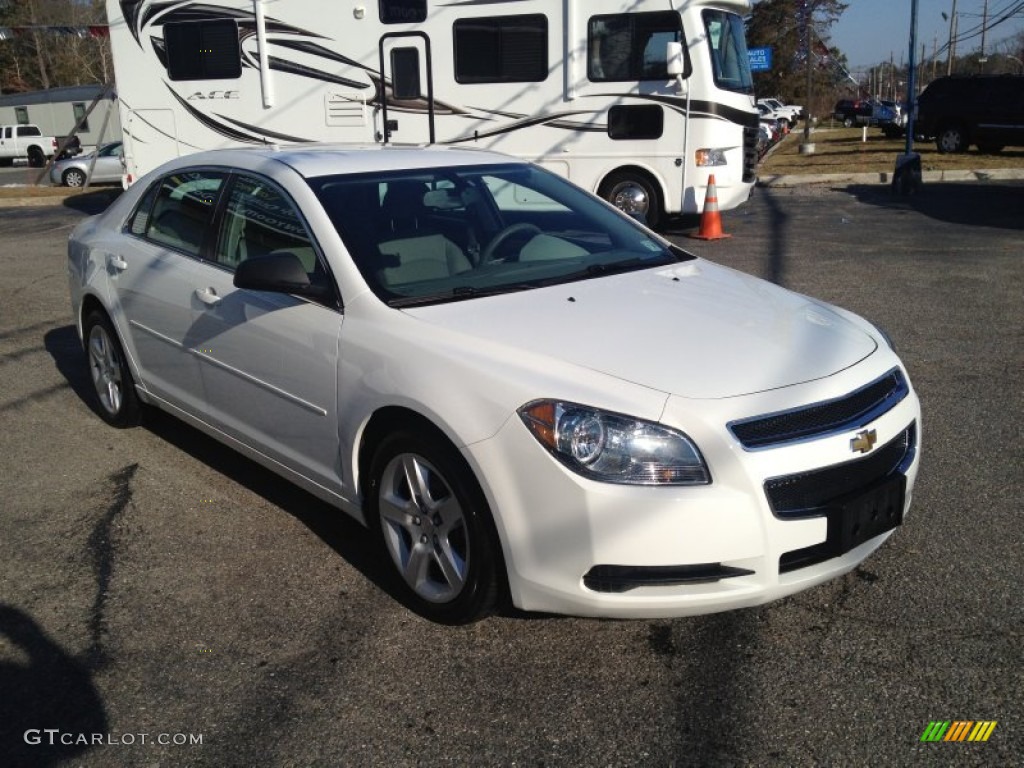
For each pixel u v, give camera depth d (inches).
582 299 146.9
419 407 128.6
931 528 159.0
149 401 204.4
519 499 120.0
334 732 114.0
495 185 178.7
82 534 166.6
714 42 453.7
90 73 2605.8
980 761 105.7
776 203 605.3
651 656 127.2
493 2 466.3
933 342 269.3
